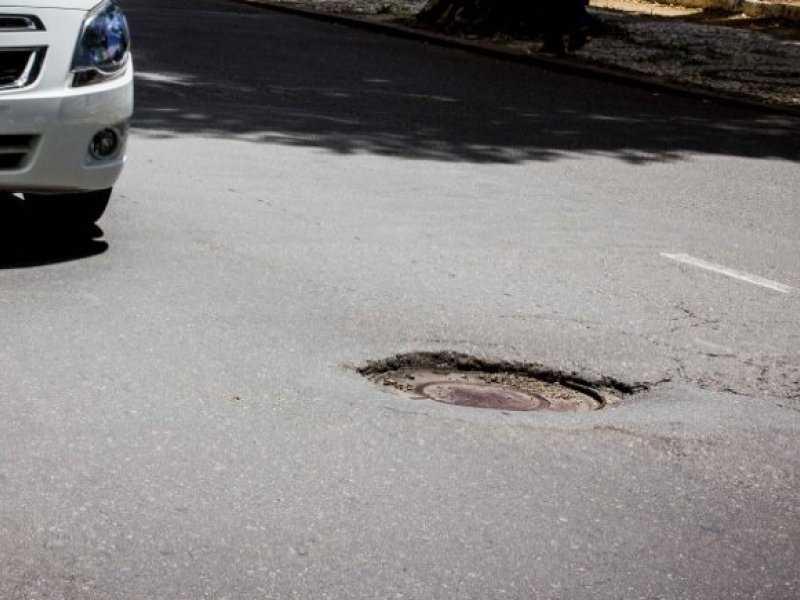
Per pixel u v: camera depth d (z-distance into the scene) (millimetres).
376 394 5664
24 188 7262
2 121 7082
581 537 4473
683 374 6211
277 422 5254
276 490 4656
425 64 18547
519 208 9664
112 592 3953
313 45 19703
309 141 11734
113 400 5379
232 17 23219
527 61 19672
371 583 4082
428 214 9195
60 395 5391
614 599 4082
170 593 3963
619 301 7352
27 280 6945
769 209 10477
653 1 30203
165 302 6723
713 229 9539
